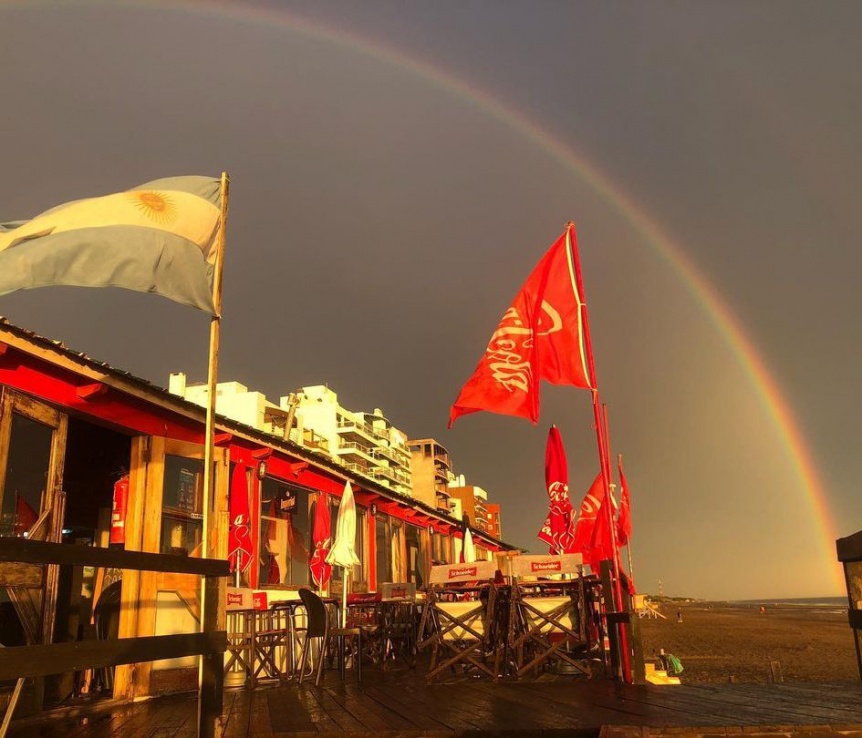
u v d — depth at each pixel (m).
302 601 8.97
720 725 4.23
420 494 88.56
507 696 6.29
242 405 64.88
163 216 6.44
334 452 84.31
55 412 7.66
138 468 8.59
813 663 24.33
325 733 4.77
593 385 8.49
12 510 7.04
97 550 3.18
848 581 4.21
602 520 12.53
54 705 7.10
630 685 6.70
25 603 6.70
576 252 8.95
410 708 5.83
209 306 6.51
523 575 8.16
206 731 4.02
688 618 74.25
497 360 8.84
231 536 10.57
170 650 3.65
